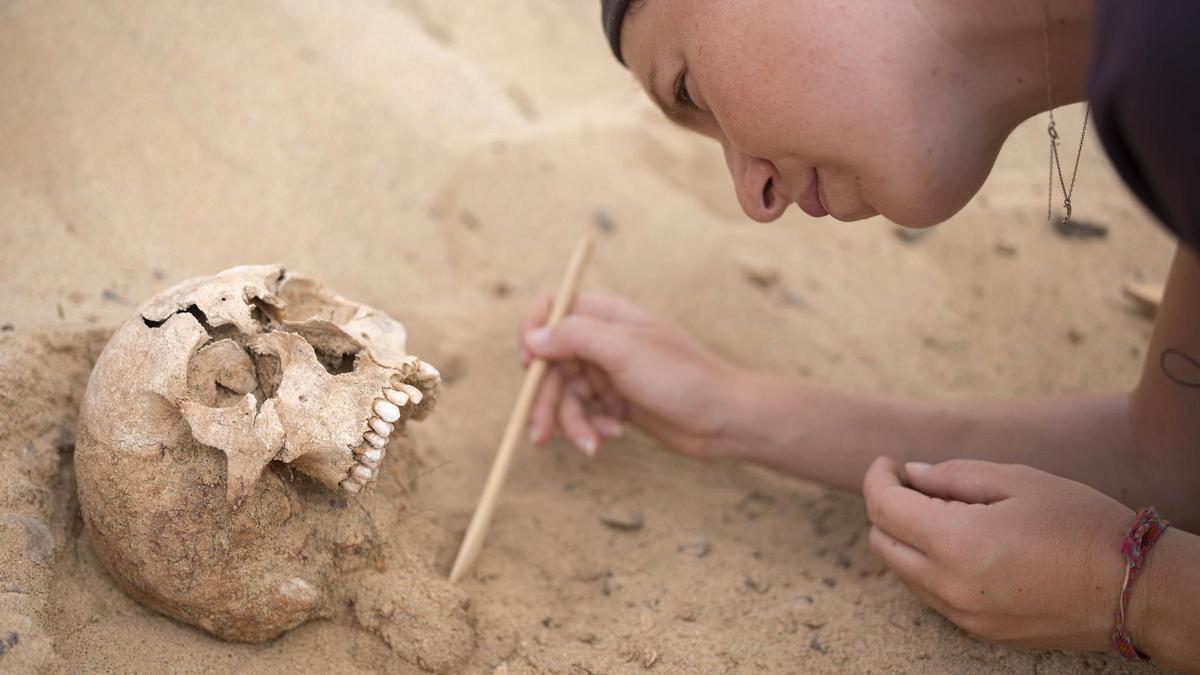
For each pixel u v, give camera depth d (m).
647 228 3.07
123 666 1.55
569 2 4.67
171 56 2.90
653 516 2.20
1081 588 1.56
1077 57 1.44
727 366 2.30
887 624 1.80
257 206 2.71
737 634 1.80
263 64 3.08
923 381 2.69
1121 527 1.58
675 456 2.48
